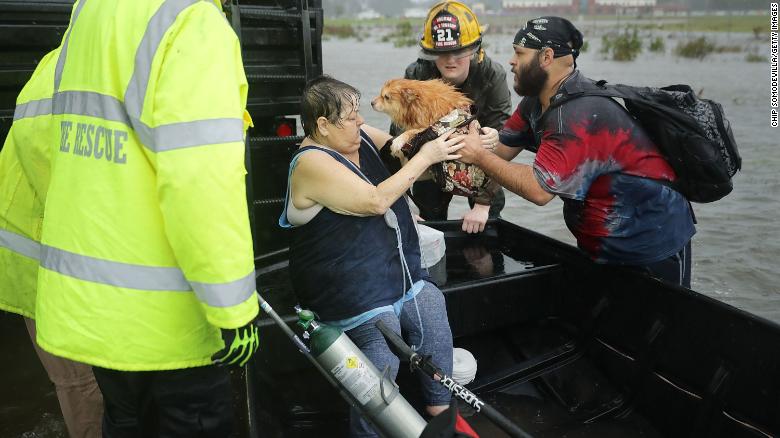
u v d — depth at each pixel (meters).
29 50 3.07
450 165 2.75
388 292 2.27
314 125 2.15
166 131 1.54
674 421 2.55
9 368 3.21
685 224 2.74
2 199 2.21
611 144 2.54
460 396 1.88
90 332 1.70
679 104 2.57
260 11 3.36
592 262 2.95
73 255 1.70
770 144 8.34
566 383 2.82
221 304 1.60
